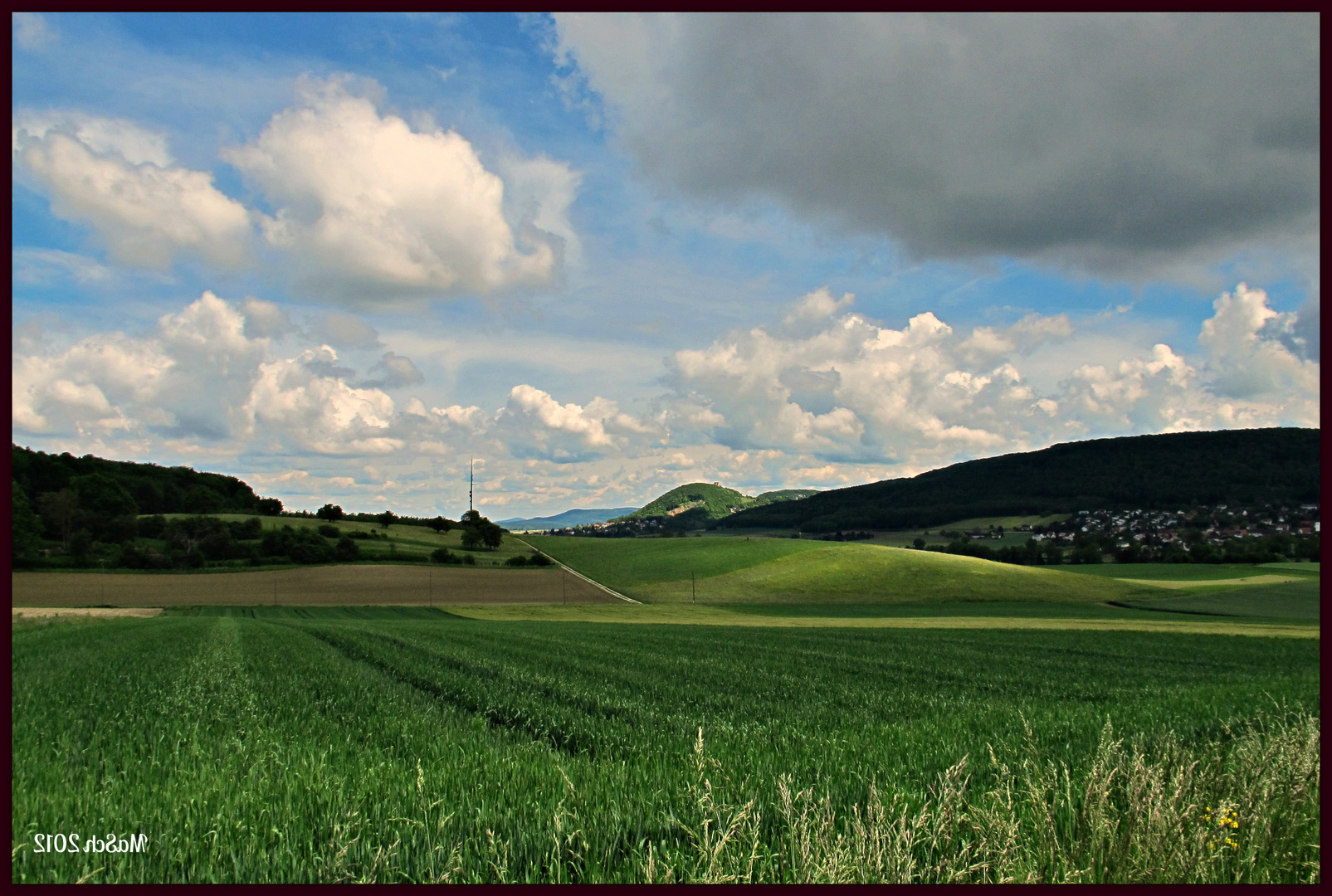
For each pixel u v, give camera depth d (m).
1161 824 4.80
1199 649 39.16
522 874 5.11
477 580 100.62
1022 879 4.62
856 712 15.79
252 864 5.08
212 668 21.31
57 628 41.03
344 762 8.37
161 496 129.62
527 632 45.19
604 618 72.38
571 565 117.81
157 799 6.52
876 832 4.79
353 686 18.20
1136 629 56.12
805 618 72.69
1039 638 45.84
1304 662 32.50
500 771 7.60
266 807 6.11
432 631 44.72
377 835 5.61
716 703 17.30
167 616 65.06
